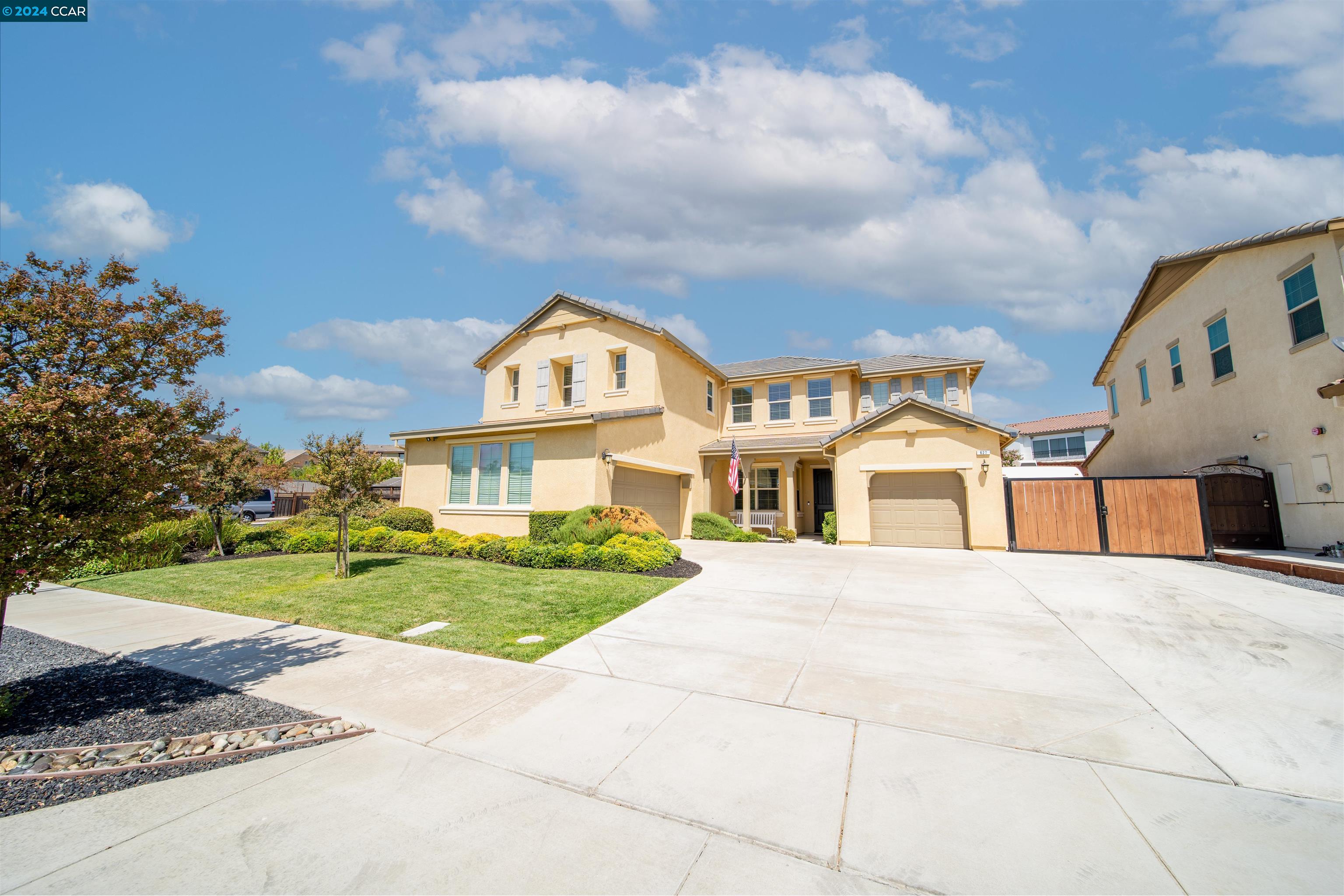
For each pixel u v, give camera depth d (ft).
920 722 13.96
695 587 31.68
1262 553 38.55
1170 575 34.53
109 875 8.42
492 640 21.59
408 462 60.23
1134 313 59.67
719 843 9.19
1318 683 16.17
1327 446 36.27
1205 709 14.58
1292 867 8.47
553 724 14.02
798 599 28.45
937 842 9.14
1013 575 34.88
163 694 16.52
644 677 17.39
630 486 54.95
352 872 8.47
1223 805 10.21
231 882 8.26
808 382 73.87
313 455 36.86
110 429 14.48
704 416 72.84
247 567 40.55
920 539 51.83
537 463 51.01
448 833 9.50
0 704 14.93
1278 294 40.27
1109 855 8.77
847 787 10.90
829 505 74.33
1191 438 51.16
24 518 13.46
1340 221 34.06
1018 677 17.12
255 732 13.71
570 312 66.18
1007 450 99.86
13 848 9.16
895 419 53.01
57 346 14.30
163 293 16.97
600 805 10.37
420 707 15.25
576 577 34.63
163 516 16.65
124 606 29.32
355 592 30.78
